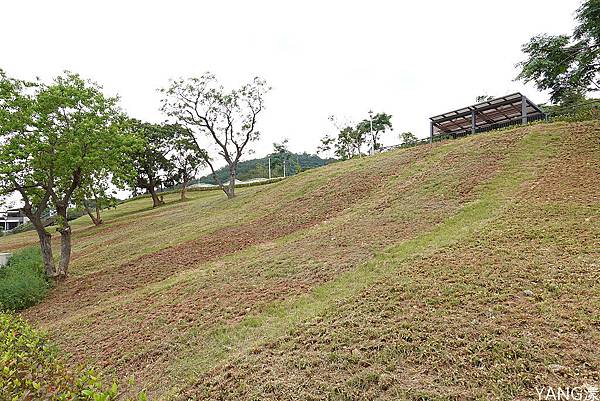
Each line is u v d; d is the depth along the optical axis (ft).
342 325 20.08
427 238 32.99
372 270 28.48
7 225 208.03
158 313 29.48
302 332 20.48
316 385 15.57
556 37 53.06
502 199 38.60
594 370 13.79
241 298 28.89
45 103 44.16
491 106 79.41
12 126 42.37
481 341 16.38
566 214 31.55
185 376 19.57
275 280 31.42
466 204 39.73
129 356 23.47
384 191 54.90
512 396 13.14
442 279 23.32
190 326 25.79
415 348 16.75
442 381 14.44
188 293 32.81
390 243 34.04
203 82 91.76
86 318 32.30
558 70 54.49
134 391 19.70
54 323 33.35
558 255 24.47
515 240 27.99
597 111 64.44
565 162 45.19
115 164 50.72
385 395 14.24
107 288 42.29
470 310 19.13
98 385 11.34
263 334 22.08
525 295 19.90
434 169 56.44
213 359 20.57
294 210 59.88
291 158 228.63
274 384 16.19
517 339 16.08
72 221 131.44
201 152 97.30
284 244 43.45
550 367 14.15
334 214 51.98
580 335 15.93
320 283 28.55
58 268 51.80
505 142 58.23
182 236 61.67
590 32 52.37
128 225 92.79
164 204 130.52
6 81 43.37
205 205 92.89
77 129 45.88
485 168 49.62
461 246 28.63
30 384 11.51
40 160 44.98
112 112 50.47
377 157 81.10
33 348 16.11
